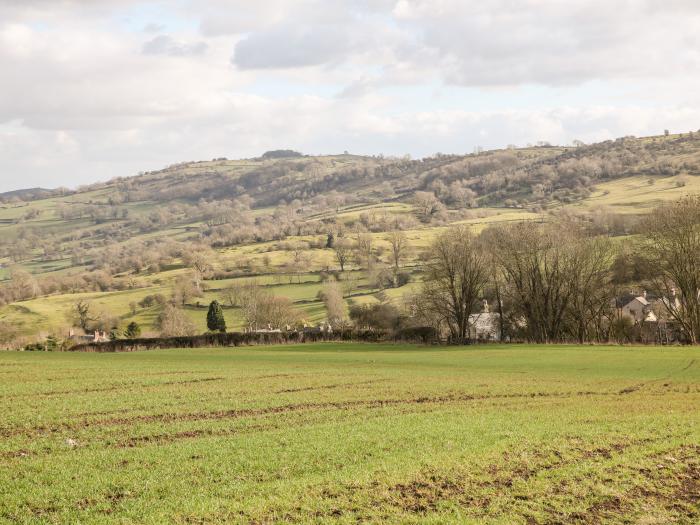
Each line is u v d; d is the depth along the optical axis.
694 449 27.14
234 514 19.72
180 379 48.81
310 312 144.00
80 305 147.62
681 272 86.00
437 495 21.59
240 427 32.06
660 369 55.75
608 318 100.12
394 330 96.62
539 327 97.50
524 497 21.47
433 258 101.06
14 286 179.75
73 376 49.62
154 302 159.25
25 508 20.14
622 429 30.70
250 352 78.56
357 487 22.23
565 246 94.56
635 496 21.69
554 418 33.53
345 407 37.66
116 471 23.89
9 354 71.81
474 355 71.62
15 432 30.47
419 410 36.62
